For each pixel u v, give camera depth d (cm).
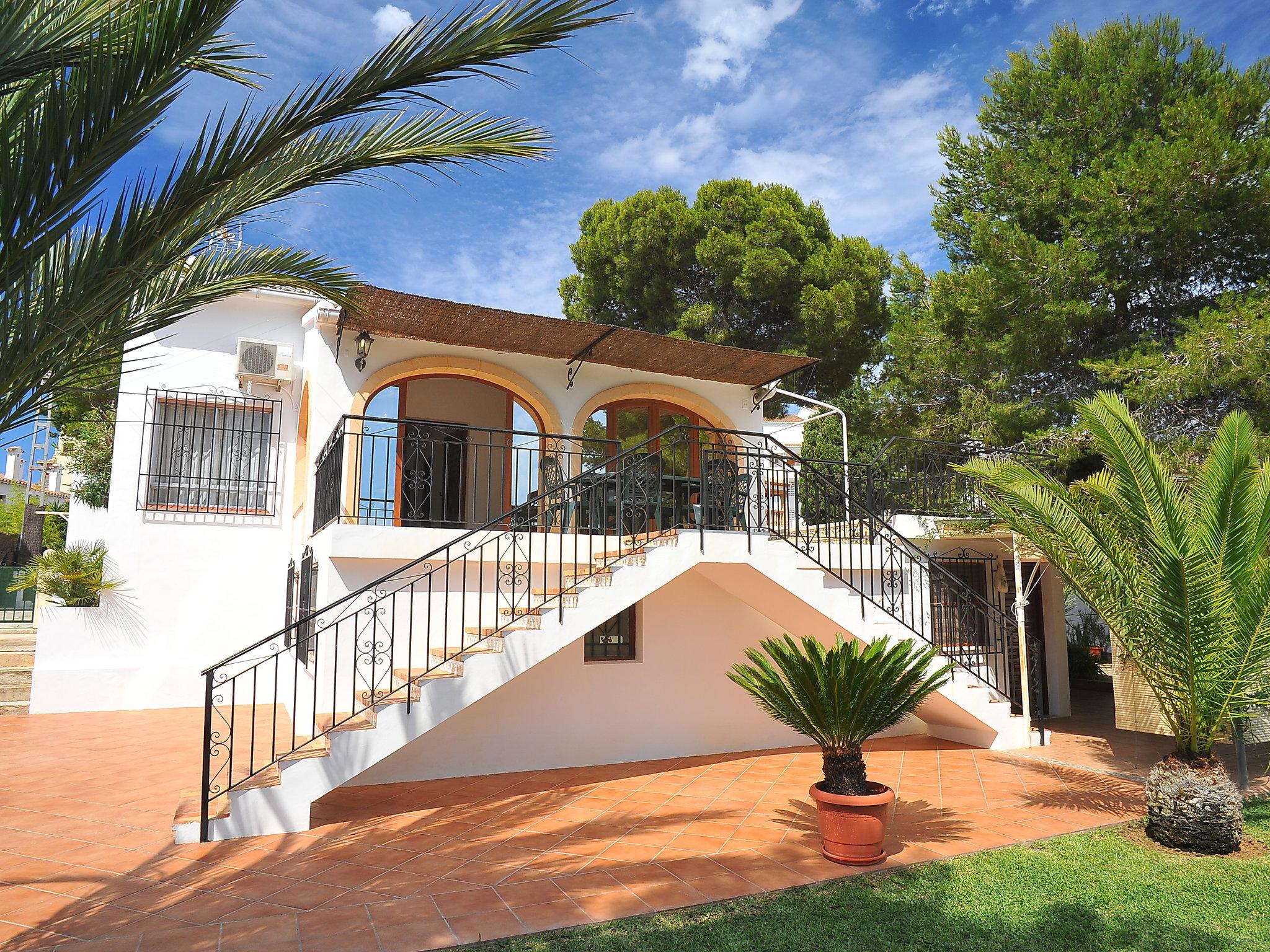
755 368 1061
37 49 318
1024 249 1123
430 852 521
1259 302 945
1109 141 1188
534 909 424
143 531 987
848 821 501
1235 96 1049
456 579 780
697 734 871
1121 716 867
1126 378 1049
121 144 314
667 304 1853
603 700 828
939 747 899
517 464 1013
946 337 1341
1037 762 823
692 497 1023
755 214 1797
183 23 308
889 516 1023
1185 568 518
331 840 541
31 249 317
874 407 1486
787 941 388
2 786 645
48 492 1914
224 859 497
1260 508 526
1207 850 530
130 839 529
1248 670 534
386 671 747
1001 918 420
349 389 885
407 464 1010
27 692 940
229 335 1045
